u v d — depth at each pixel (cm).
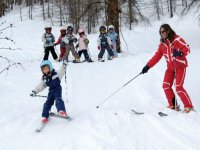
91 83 953
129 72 1054
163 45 646
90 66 1239
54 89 615
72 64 1328
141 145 497
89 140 512
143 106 714
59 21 4172
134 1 1903
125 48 2617
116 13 1667
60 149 489
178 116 602
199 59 1070
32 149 500
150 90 834
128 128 563
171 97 658
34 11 4781
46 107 601
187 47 624
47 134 554
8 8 4931
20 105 762
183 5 4162
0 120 629
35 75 1129
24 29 3716
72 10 3312
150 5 4403
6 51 2536
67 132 556
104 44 1424
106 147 485
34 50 2684
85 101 773
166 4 4422
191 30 3338
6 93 892
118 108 702
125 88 874
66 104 748
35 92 607
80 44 1416
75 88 898
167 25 631
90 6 1845
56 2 4641
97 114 634
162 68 1030
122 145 496
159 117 609
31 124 604
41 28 3853
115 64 1226
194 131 534
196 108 690
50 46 1452
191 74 936
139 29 3547
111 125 575
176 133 533
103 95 823
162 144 500
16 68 1320
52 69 614
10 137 550
